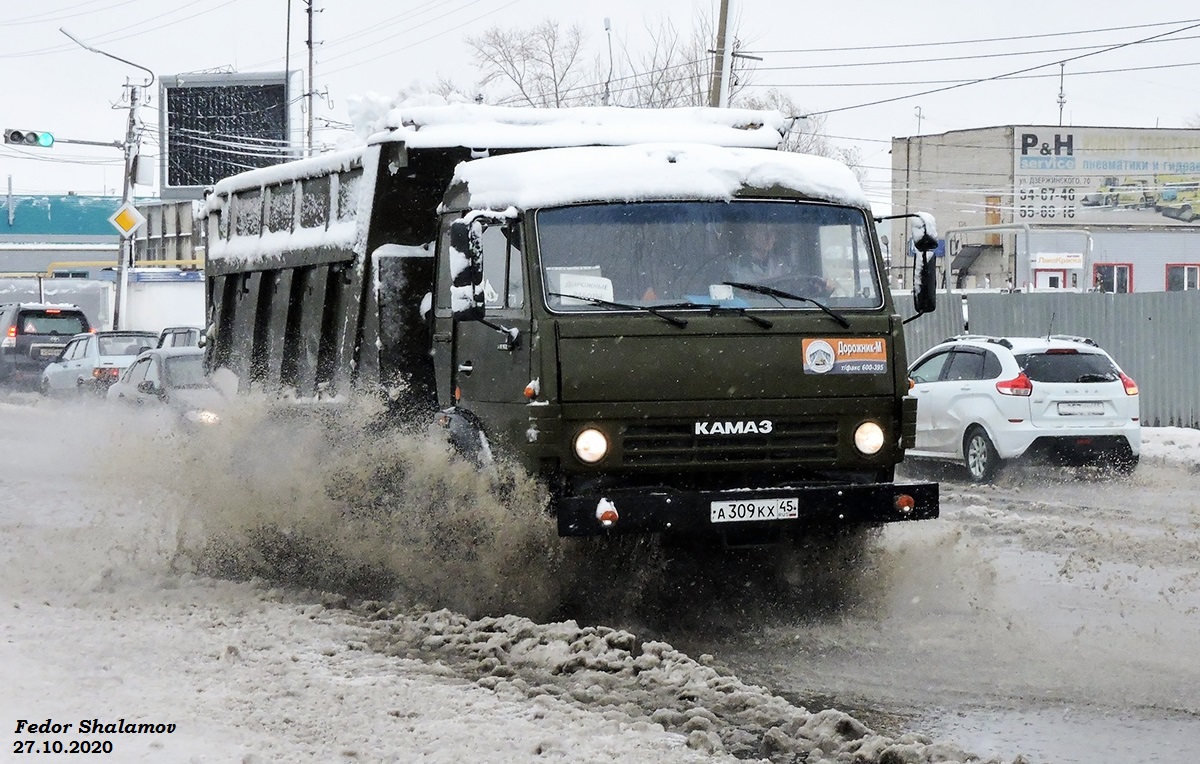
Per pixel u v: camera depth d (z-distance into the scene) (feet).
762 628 28.89
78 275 284.61
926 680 24.59
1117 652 26.37
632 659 24.71
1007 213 240.53
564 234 28.43
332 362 36.19
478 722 20.51
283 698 21.90
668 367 28.07
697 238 29.04
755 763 18.94
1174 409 79.51
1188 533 41.88
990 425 57.11
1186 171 242.78
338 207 35.55
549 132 32.76
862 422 29.25
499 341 29.12
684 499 27.63
